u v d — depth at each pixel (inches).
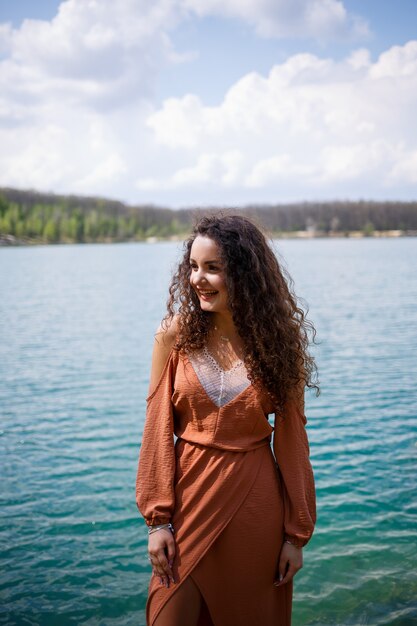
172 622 75.9
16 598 142.3
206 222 82.0
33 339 630.5
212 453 78.5
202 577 76.4
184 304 82.3
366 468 224.8
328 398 339.6
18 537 173.5
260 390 78.7
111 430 286.4
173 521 78.2
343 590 143.0
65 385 399.5
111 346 573.6
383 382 380.5
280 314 81.5
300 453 81.8
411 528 174.7
